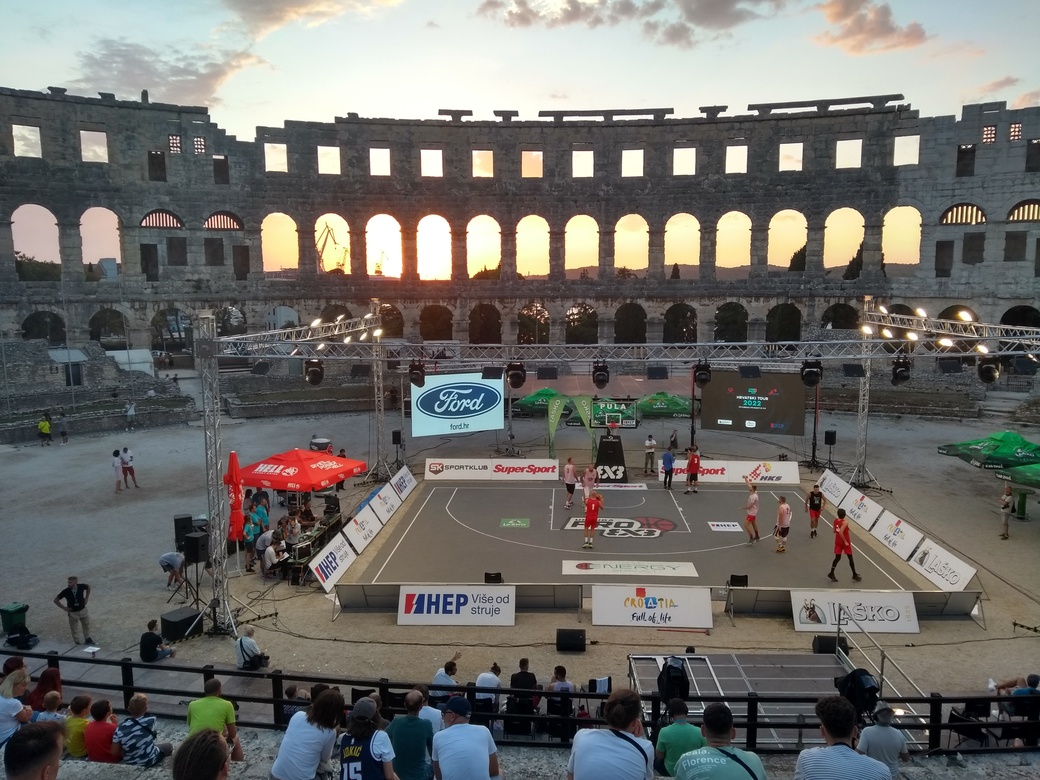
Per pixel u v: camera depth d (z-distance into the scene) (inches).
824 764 317.1
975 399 2431.1
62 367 2317.9
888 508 1393.9
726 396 1717.5
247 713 685.9
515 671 806.5
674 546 1197.1
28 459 1779.0
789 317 3828.7
